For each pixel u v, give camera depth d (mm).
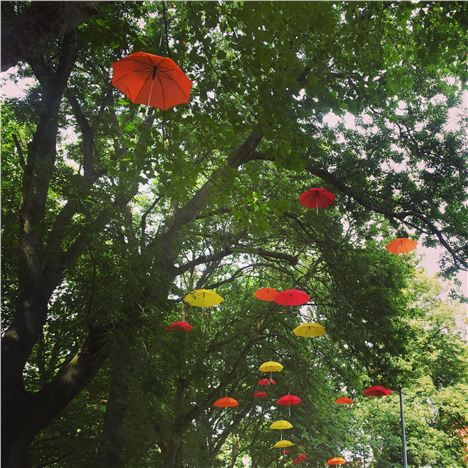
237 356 20469
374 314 14695
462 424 32406
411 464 31328
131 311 10227
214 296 11555
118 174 9984
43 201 11219
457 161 15664
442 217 15445
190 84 5352
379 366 14969
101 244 10000
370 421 31562
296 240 16859
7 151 14500
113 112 13211
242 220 10008
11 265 13086
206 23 8078
